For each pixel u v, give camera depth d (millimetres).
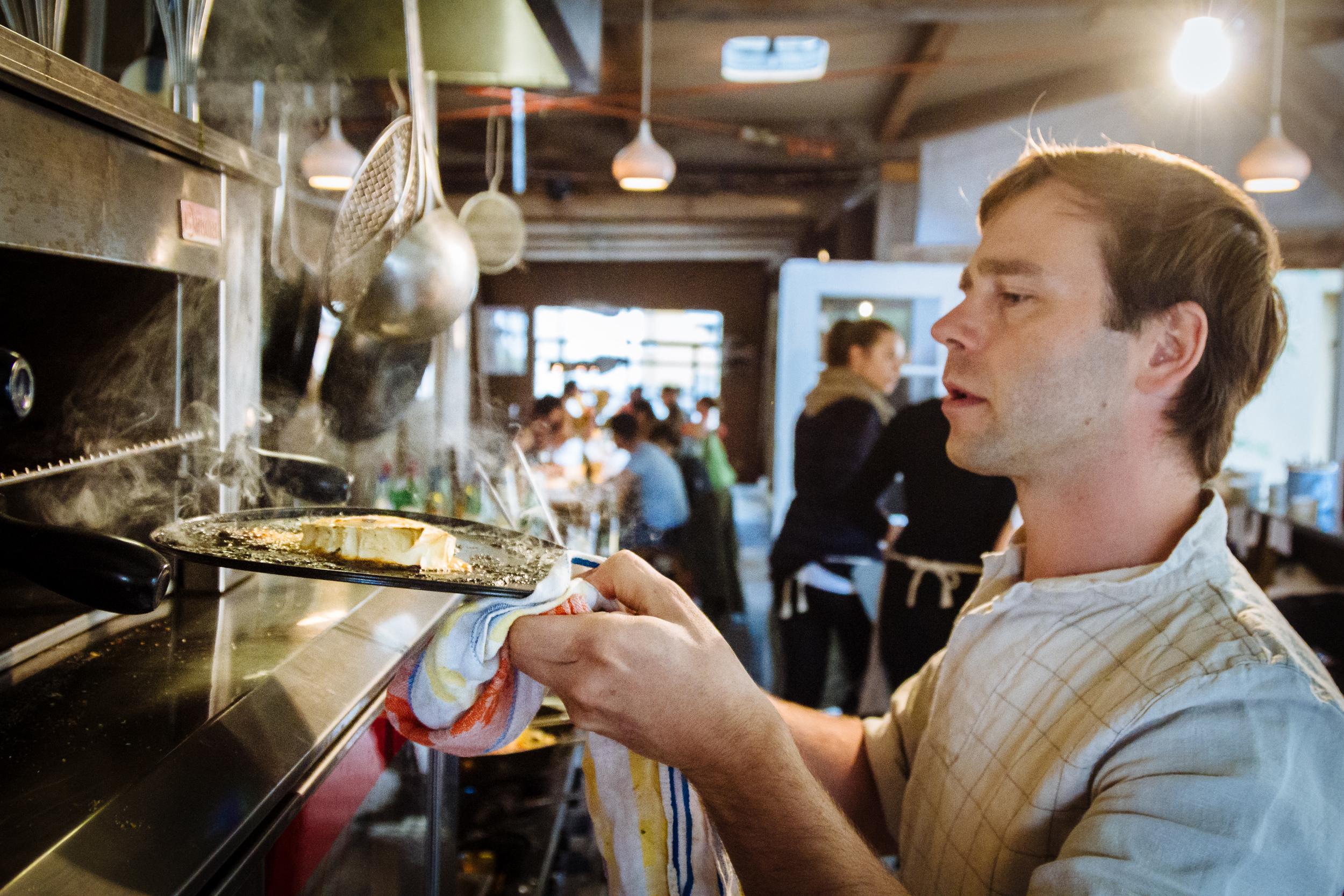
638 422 4098
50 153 683
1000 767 702
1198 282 637
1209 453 686
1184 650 623
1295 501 3398
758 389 10852
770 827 562
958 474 2521
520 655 578
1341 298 4508
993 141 5094
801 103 5117
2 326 809
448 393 2248
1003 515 2496
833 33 3961
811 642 3072
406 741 1023
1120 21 3773
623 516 3793
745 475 11008
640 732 555
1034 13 3439
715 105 5223
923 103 5074
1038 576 769
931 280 4055
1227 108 4430
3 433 805
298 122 1933
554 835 1396
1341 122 4371
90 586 559
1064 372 668
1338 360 4539
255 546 749
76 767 582
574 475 3902
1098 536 712
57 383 867
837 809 597
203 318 1012
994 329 702
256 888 633
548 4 1247
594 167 6270
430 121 1807
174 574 1004
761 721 570
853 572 3033
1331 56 4184
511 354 10219
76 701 696
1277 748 558
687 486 4086
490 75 1667
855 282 4066
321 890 777
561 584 644
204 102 1539
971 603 869
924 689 916
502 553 812
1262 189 3463
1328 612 2508
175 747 619
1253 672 578
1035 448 695
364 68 1611
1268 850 539
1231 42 3510
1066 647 693
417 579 622
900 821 916
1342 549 2736
